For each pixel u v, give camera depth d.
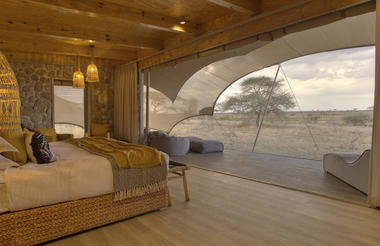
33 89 6.41
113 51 6.28
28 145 2.15
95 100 7.45
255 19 3.69
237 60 6.32
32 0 3.00
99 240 2.00
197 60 6.01
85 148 3.00
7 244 1.78
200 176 4.15
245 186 3.55
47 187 1.95
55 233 1.98
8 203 1.79
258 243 1.95
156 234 2.10
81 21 4.36
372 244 1.94
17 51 6.09
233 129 12.01
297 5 3.20
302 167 4.90
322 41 4.97
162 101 10.68
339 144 8.82
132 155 2.47
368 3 2.70
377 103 2.59
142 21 3.79
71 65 6.98
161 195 2.63
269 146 10.58
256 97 11.45
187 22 4.28
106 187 2.24
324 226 2.26
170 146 6.12
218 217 2.46
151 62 6.18
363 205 2.77
